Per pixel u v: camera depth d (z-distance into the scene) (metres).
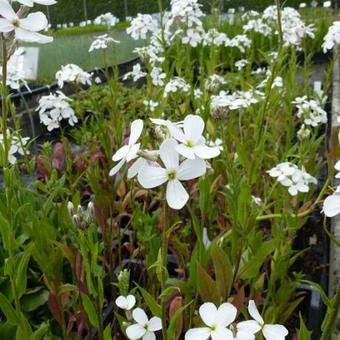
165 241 0.13
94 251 0.17
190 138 0.12
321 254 0.32
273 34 0.74
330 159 0.21
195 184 0.26
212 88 0.32
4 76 0.14
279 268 0.21
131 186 0.28
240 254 0.19
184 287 0.18
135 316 0.15
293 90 0.44
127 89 0.62
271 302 0.23
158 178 0.12
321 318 0.24
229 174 0.22
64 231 0.23
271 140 0.34
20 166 0.33
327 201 0.12
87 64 0.80
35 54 0.31
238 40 0.58
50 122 0.33
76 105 0.47
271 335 0.12
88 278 0.17
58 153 0.33
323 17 0.95
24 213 0.23
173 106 0.45
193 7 0.43
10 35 0.14
